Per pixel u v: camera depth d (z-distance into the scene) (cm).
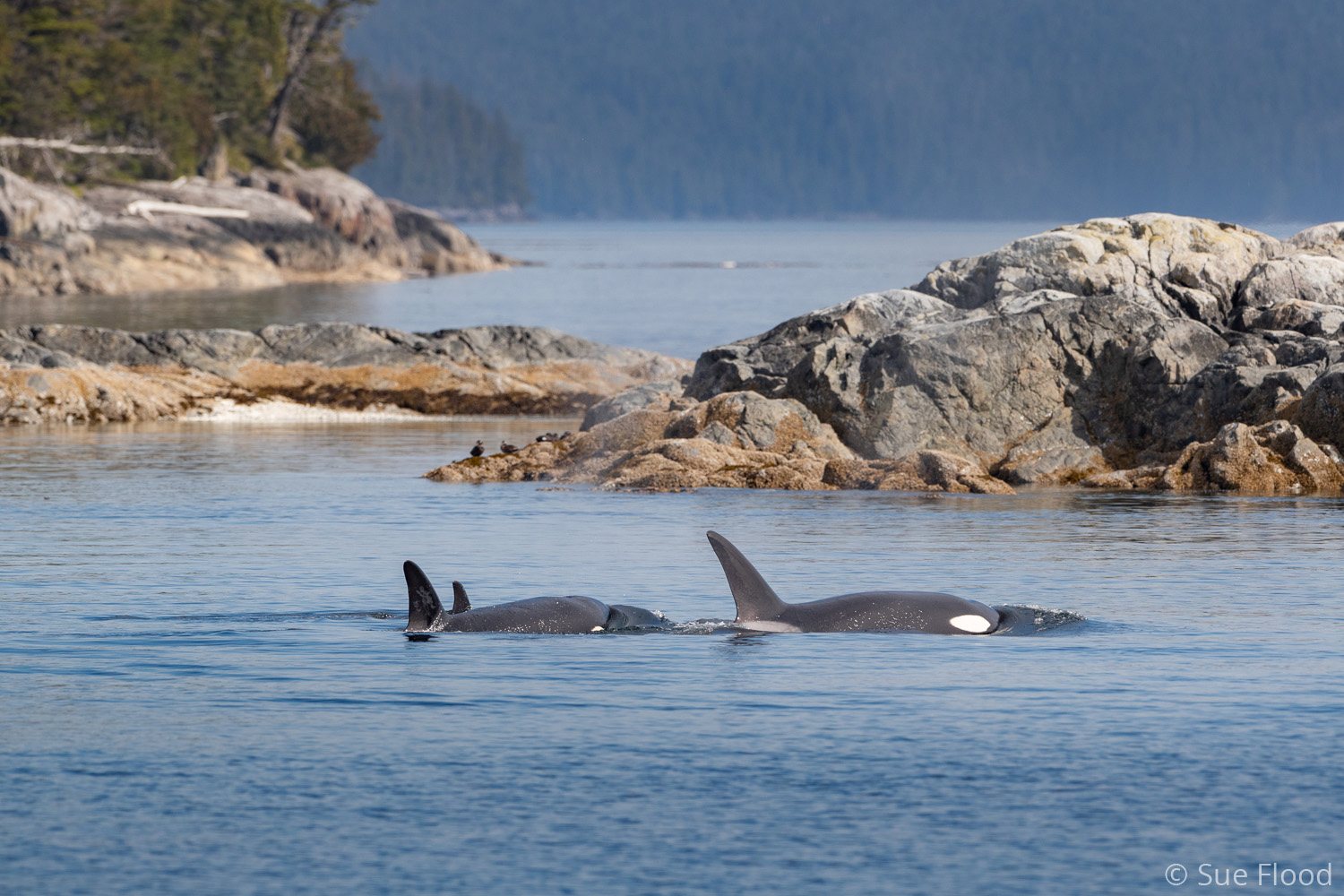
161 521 9419
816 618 5759
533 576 7275
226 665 5175
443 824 3519
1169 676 4969
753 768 3938
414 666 5134
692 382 14725
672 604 6450
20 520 9506
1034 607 6034
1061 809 3619
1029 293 14288
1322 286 14075
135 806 3644
